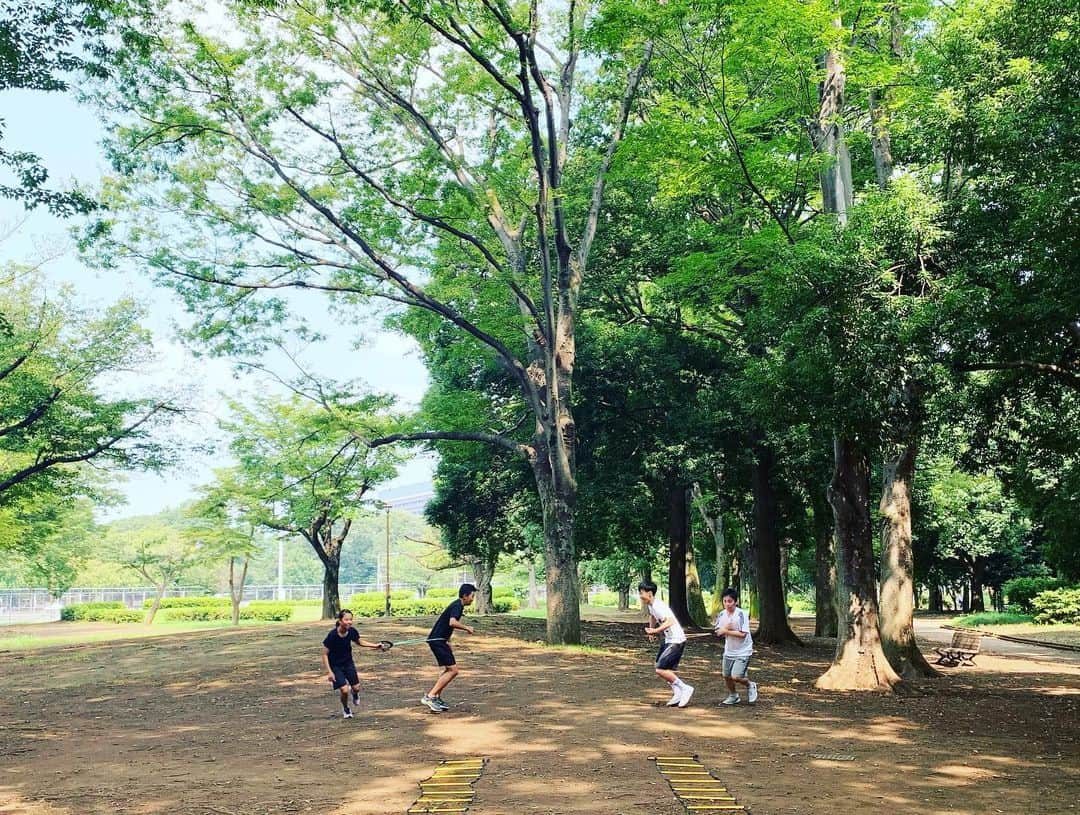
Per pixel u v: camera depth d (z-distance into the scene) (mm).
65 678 19281
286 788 8266
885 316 12305
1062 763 9562
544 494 23844
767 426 15328
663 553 43938
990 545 46344
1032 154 12672
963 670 20797
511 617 32062
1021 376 13609
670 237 25000
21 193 13594
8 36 12648
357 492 36812
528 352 26188
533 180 25141
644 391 26922
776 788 8180
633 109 24938
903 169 18688
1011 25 13297
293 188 21875
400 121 23953
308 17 21109
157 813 7402
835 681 16062
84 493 34031
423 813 7234
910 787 8305
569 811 7258
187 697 15492
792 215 22938
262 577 112312
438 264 23953
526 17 19891
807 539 34812
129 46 17047
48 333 28719
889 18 18062
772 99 19219
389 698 14484
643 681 16531
